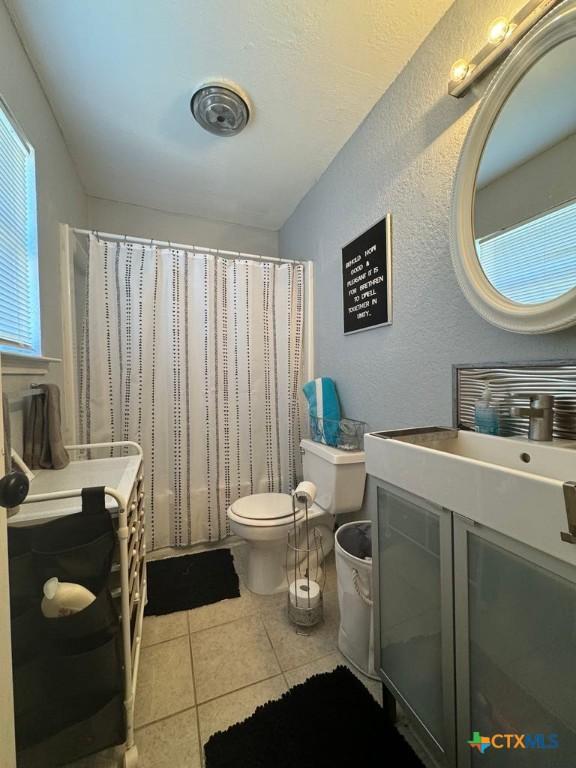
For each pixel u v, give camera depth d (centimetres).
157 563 177
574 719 51
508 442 83
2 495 53
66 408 156
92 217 214
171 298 185
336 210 175
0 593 54
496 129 88
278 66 123
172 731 94
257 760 86
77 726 77
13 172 109
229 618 138
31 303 121
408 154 123
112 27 109
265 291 206
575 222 72
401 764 85
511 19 82
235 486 199
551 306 73
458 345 105
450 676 71
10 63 103
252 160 178
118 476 110
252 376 202
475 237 94
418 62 117
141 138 160
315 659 118
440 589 74
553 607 53
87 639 77
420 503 78
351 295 161
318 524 163
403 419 130
